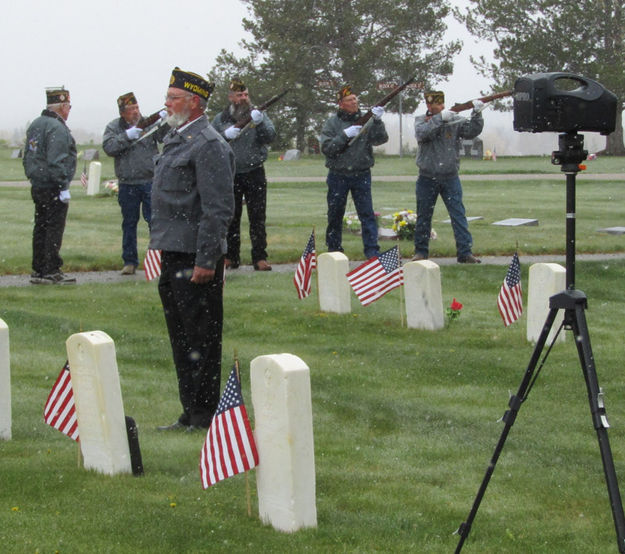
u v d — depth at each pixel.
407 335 11.27
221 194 7.41
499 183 36.12
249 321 11.82
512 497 6.41
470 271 15.12
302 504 5.59
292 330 11.49
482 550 5.48
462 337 11.12
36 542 5.38
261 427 5.66
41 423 7.87
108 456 6.50
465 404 8.67
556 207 26.12
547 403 8.70
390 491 6.43
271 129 15.11
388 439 7.69
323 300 12.36
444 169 15.77
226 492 6.32
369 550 5.38
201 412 7.80
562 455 7.30
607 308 12.98
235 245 15.58
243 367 9.78
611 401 8.76
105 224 21.48
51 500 6.07
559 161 5.23
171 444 7.29
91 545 5.36
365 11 57.66
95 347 6.40
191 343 7.67
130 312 12.27
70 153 14.05
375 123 15.55
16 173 41.06
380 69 58.28
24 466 6.70
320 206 26.92
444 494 6.41
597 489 6.59
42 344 10.70
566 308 5.16
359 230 19.72
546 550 5.52
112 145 14.66
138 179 14.77
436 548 5.46
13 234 19.14
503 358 10.12
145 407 8.51
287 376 5.46
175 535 5.52
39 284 14.06
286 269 15.67
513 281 11.13
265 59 58.22
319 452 7.30
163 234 7.54
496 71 57.84
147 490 6.28
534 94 5.15
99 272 15.38
